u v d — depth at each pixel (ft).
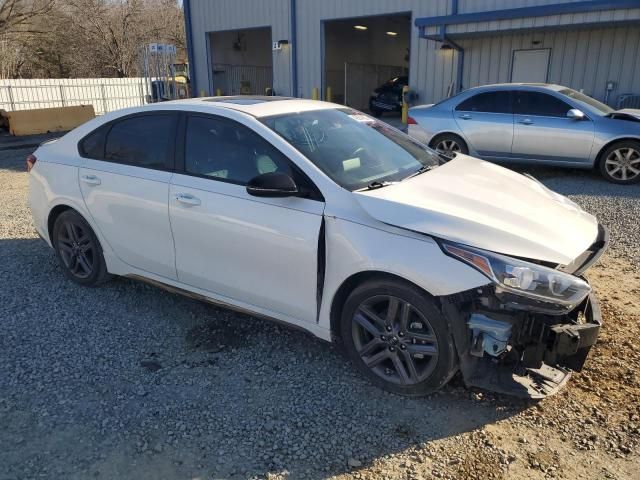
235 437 9.23
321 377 10.94
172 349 12.06
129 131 13.55
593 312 9.89
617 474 8.32
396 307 9.91
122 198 13.26
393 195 10.18
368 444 9.04
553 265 9.22
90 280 15.06
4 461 8.70
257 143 11.37
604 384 10.51
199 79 71.67
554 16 40.09
